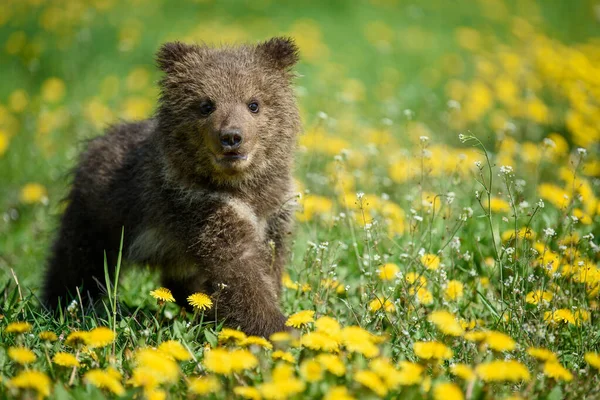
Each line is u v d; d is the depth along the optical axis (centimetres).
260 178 1036
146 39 2511
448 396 630
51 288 1180
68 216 1179
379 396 662
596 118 1634
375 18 2962
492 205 1155
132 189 1098
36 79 2348
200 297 889
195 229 998
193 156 1011
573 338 906
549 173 1516
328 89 2161
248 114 1010
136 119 1248
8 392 668
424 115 2002
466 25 3017
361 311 936
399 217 1227
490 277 1020
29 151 1780
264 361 738
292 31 2617
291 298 1071
